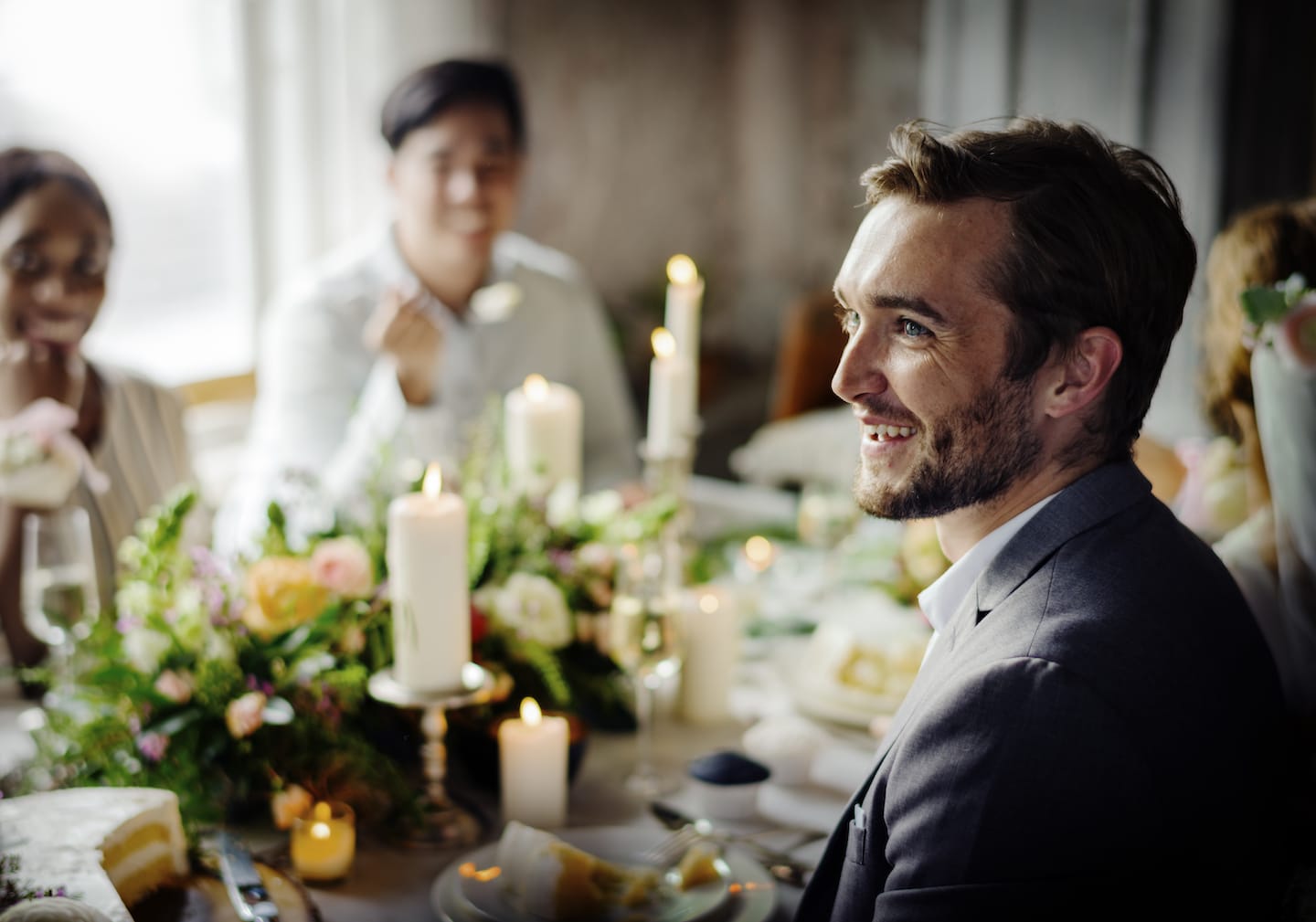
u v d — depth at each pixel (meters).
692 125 4.90
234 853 1.14
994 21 3.81
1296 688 1.23
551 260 2.66
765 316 5.25
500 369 2.46
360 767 1.25
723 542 2.12
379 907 1.12
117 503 1.84
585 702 1.50
